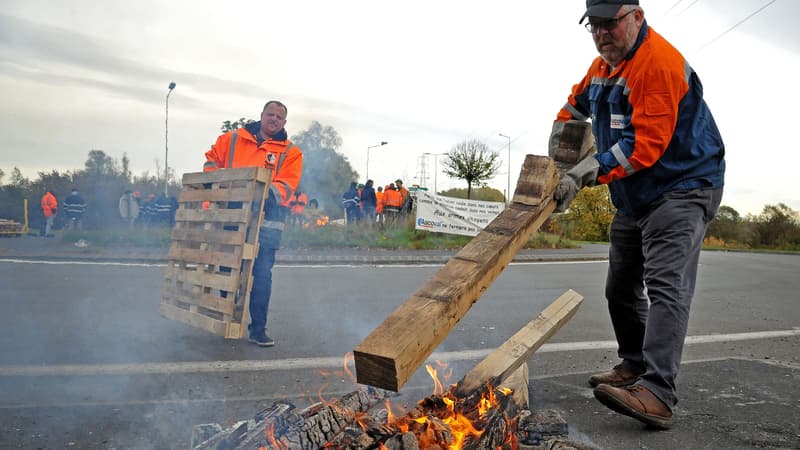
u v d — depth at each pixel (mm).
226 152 5094
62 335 4914
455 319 1876
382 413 2639
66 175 40656
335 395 3469
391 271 10797
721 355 4758
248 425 2242
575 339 5270
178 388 3553
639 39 3031
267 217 4750
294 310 6480
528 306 7238
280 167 4992
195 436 2369
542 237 21531
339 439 2129
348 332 5367
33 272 8891
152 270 9508
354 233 17422
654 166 3088
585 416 3203
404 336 1644
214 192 4906
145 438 2748
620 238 3510
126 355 4328
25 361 4082
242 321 4586
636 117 2922
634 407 2922
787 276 12391
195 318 4895
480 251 2094
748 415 3240
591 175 2789
